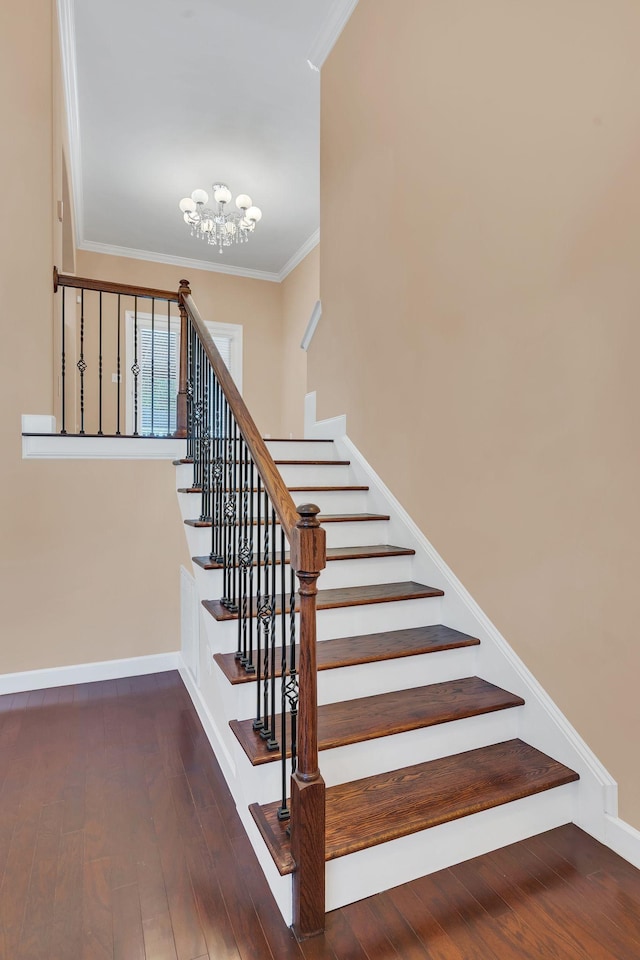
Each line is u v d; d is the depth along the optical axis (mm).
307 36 3479
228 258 6613
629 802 1614
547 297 1876
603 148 1667
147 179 5020
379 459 2953
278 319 7121
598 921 1382
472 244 2240
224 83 3867
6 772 2016
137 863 1558
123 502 2947
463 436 2307
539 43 1901
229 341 6910
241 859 1581
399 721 1792
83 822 1734
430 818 1521
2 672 2723
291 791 1360
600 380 1682
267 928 1346
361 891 1454
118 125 4293
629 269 1589
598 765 1701
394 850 1496
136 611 2979
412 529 2641
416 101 2607
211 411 2492
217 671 2059
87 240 6066
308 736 1337
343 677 1961
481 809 1593
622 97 1607
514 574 2041
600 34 1675
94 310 6117
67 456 2838
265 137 4453
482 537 2203
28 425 2779
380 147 2924
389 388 2859
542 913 1406
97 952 1268
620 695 1641
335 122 3424
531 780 1718
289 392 6867
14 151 2779
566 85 1795
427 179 2529
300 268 6559
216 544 2320
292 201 5422
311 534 1319
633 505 1588
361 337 3133
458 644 2148
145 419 6297
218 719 2070
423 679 2111
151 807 1815
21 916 1365
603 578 1687
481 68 2184
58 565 2826
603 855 1625
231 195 5105
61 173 3582
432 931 1350
